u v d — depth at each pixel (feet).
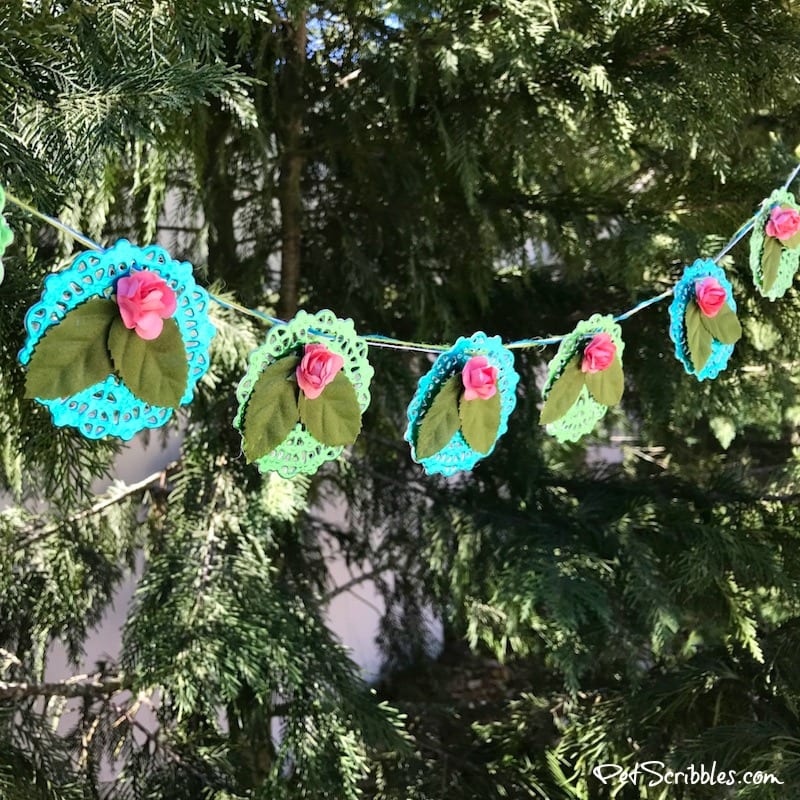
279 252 3.40
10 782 2.19
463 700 4.00
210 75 1.68
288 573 3.14
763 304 2.87
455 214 2.93
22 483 2.44
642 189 3.16
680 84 2.44
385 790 2.96
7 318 1.66
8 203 1.67
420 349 1.66
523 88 2.53
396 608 4.61
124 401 1.34
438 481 3.49
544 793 2.89
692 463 4.32
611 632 2.68
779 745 2.69
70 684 2.69
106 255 1.27
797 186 2.75
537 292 3.36
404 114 2.73
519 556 2.83
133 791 2.57
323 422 1.53
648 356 3.07
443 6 2.40
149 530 3.11
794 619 3.10
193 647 2.24
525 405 3.29
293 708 2.40
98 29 1.66
